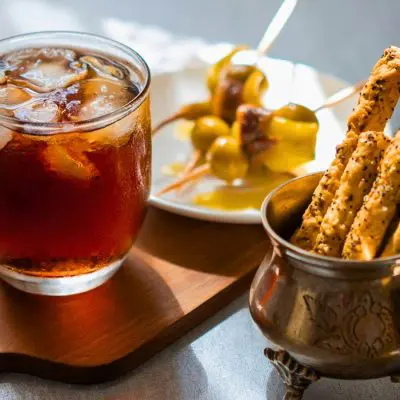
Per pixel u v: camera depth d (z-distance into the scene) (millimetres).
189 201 798
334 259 594
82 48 741
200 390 660
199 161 821
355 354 606
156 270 732
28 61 728
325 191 635
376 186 608
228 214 743
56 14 1221
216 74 844
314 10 1298
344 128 851
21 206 661
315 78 892
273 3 1316
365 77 1124
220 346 689
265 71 899
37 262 683
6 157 651
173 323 688
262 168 812
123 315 695
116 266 713
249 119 791
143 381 667
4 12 1217
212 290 713
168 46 1117
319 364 616
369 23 1260
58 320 693
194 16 1267
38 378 673
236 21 1267
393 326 606
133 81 709
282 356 627
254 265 733
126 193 679
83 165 654
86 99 686
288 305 615
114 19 1217
